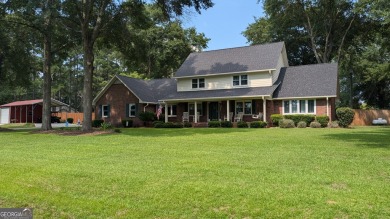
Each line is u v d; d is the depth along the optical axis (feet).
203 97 93.45
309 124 84.07
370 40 127.24
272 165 25.96
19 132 75.72
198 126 91.81
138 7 74.13
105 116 110.83
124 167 26.16
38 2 61.05
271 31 131.85
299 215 15.11
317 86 86.94
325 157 29.68
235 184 20.03
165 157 31.01
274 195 17.66
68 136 59.36
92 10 74.08
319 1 118.62
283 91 90.27
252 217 15.23
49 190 20.45
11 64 90.43
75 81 221.25
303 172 23.26
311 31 125.18
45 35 76.13
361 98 155.12
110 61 206.80
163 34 155.84
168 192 18.84
